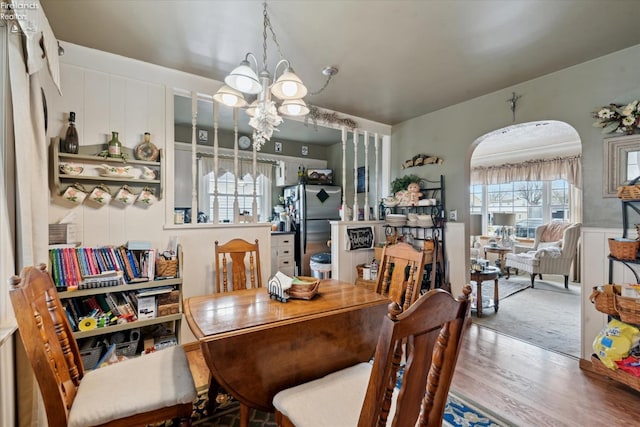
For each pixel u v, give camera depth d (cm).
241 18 191
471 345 274
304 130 485
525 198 619
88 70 229
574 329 311
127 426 120
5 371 128
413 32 203
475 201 687
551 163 570
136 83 248
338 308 168
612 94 230
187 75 268
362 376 140
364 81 279
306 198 498
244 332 136
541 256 488
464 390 205
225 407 190
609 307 204
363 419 87
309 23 194
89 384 130
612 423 172
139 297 225
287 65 181
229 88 183
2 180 131
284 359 146
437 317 88
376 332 179
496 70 258
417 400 92
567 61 243
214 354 128
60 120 220
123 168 235
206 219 444
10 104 135
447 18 188
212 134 489
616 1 172
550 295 441
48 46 160
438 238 346
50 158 213
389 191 414
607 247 232
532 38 211
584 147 245
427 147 367
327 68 254
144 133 250
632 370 189
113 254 222
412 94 309
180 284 239
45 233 161
